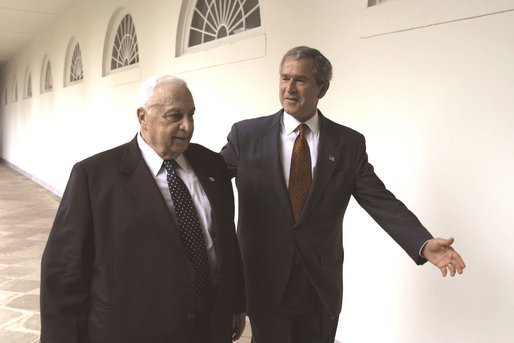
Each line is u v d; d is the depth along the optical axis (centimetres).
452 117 213
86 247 138
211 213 152
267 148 177
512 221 194
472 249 209
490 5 195
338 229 182
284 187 172
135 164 142
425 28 221
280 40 315
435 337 227
